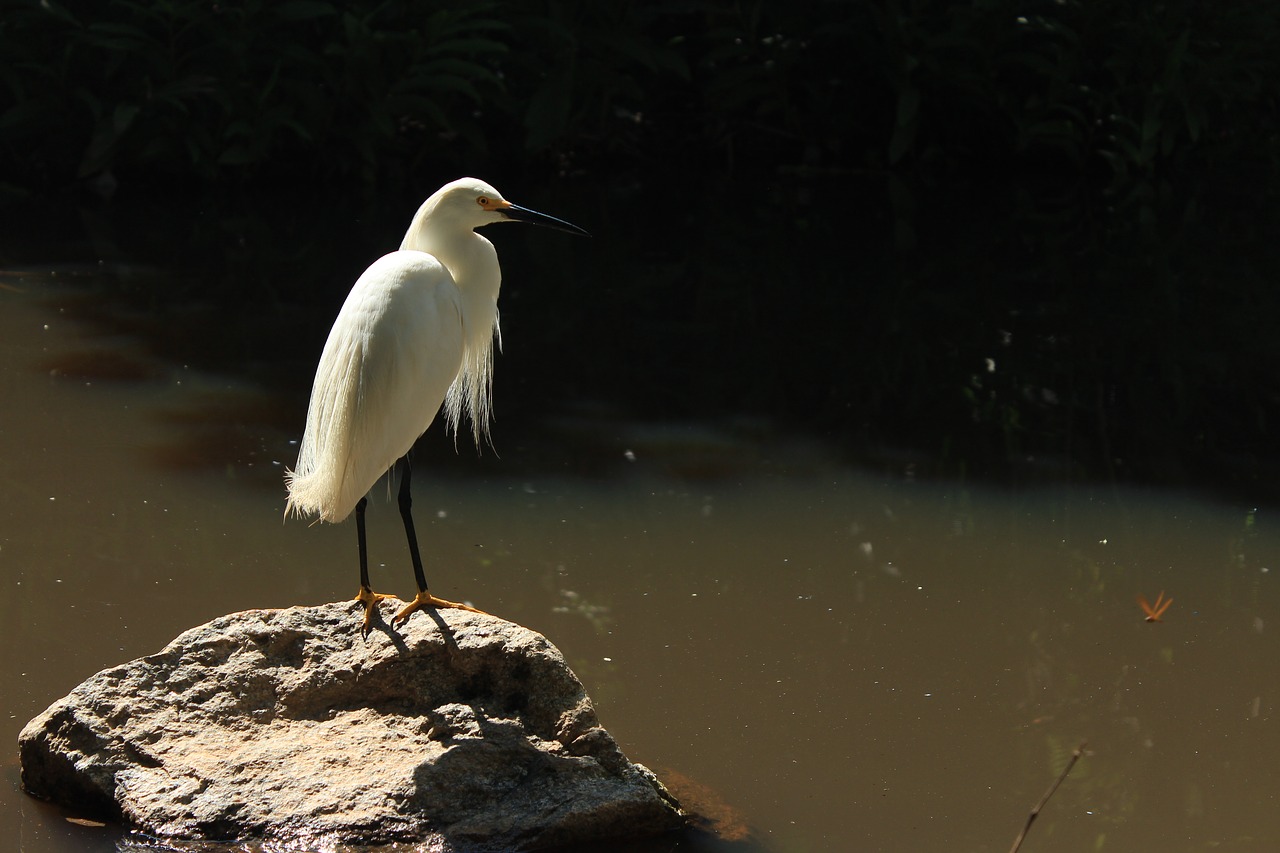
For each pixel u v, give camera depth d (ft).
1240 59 83.76
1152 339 50.67
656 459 37.91
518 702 21.76
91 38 67.05
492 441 39.01
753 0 83.20
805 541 32.55
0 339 45.52
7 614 27.12
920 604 29.32
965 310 54.29
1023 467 37.91
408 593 29.04
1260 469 38.06
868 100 84.12
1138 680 26.25
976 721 24.61
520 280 57.82
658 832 20.97
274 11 70.33
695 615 28.55
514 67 79.61
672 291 56.59
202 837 20.03
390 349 22.38
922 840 20.95
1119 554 32.12
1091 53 82.07
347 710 21.98
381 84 71.92
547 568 30.63
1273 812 21.93
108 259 57.36
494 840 20.22
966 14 77.61
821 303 55.16
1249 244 66.23
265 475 35.29
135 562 29.89
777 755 23.31
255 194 71.10
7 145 71.77
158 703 21.61
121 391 41.14
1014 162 85.20
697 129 86.53
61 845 19.85
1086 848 20.81
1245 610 29.25
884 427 41.09
